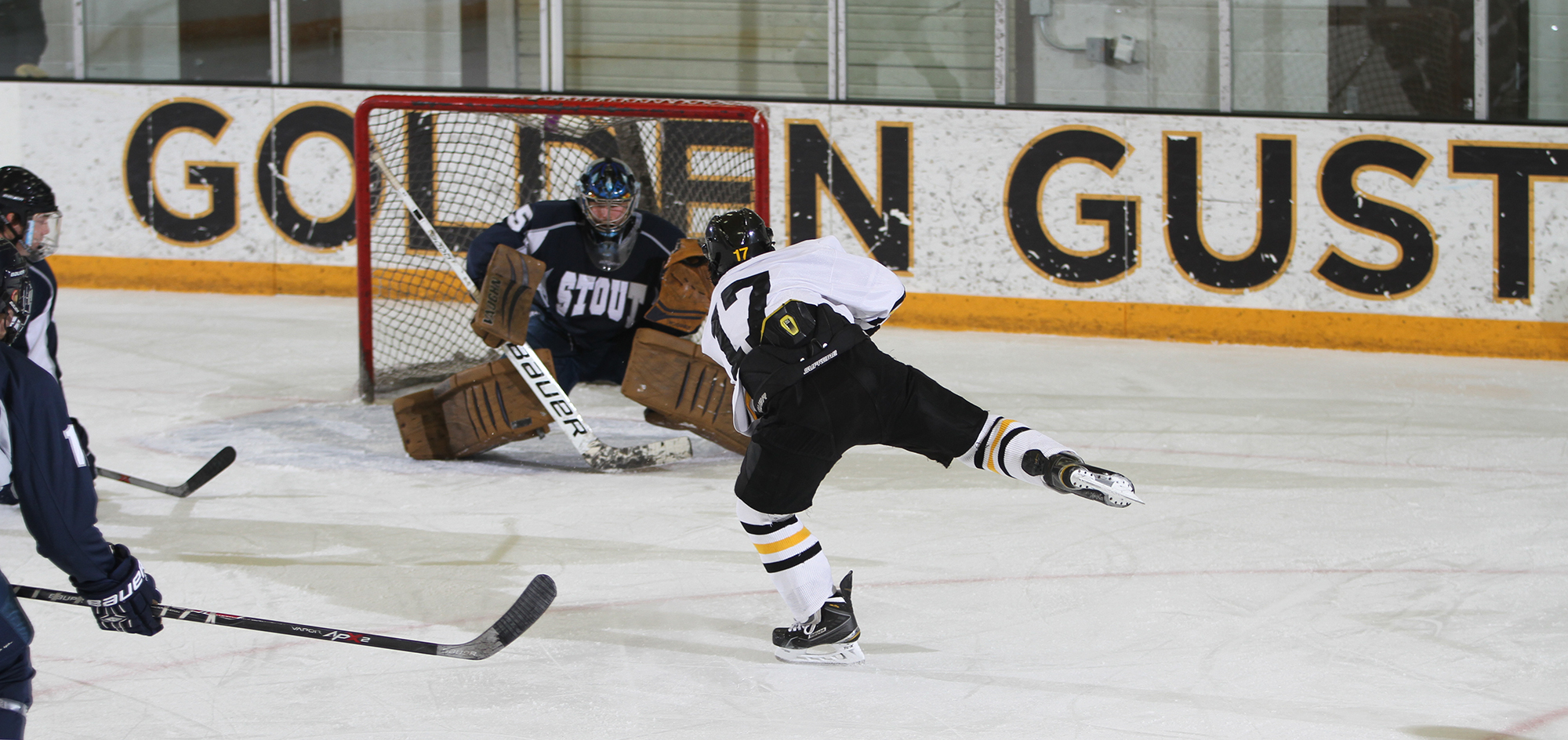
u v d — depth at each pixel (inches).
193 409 686.5
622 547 472.1
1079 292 954.1
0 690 241.1
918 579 440.5
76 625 389.7
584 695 343.6
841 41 988.6
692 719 328.5
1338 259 911.0
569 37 1044.5
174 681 350.3
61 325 908.0
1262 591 426.6
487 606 412.2
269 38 1050.1
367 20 1050.7
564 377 634.2
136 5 1047.0
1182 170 925.2
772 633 383.2
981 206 959.6
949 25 969.5
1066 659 369.1
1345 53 916.0
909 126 964.0
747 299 349.1
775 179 988.6
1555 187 874.1
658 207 871.7
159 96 1033.5
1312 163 905.5
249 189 1036.5
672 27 1029.8
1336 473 582.6
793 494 348.5
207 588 426.0
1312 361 873.5
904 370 351.9
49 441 245.6
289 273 1042.1
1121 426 678.5
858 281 350.9
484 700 339.6
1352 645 378.9
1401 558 461.4
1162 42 941.8
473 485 556.1
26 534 482.3
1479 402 739.4
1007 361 858.8
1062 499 539.8
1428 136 886.4
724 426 584.7
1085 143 936.9
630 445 634.2
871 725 325.1
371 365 711.1
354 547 469.7
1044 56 960.3
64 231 1056.2
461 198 949.8
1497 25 885.8
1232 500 538.3
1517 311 889.5
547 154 936.9
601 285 617.9
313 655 368.5
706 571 446.9
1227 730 322.0
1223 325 934.4
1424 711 332.5
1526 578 439.8
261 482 555.2
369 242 704.4
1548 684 350.0
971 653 374.3
